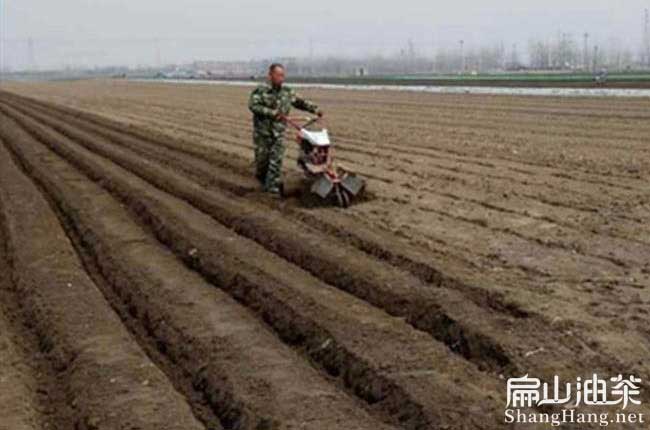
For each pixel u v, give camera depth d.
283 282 9.76
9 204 16.48
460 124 30.81
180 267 11.27
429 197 14.95
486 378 6.84
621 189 15.16
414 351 7.45
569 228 12.12
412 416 6.27
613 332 7.63
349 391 7.06
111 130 34.16
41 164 22.92
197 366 7.71
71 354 8.12
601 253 10.62
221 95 64.69
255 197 15.49
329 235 12.13
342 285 9.82
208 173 18.97
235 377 7.21
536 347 7.30
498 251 10.84
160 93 71.75
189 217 13.98
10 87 104.25
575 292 8.90
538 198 14.52
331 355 7.66
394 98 49.81
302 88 69.12
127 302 10.08
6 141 30.91
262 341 8.18
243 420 6.49
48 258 11.95
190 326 8.66
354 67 185.12
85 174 20.92
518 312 8.28
